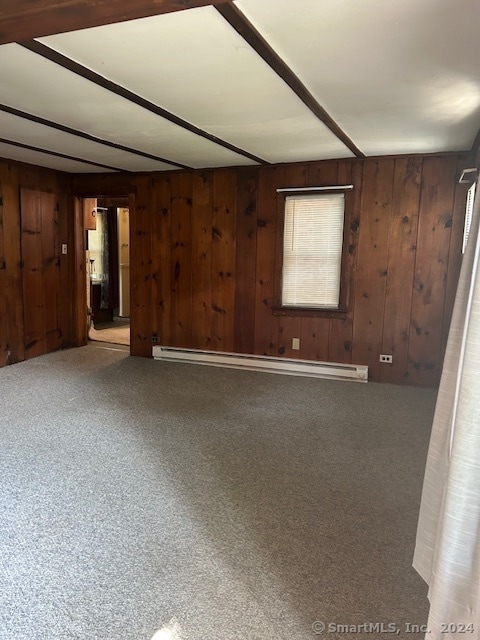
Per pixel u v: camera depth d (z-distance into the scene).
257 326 5.10
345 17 1.79
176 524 2.23
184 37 1.96
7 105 2.92
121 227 8.23
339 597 1.79
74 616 1.67
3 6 1.49
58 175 5.61
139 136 3.69
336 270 4.72
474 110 2.95
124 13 1.48
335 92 2.63
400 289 4.53
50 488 2.53
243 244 5.04
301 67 2.28
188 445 3.14
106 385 4.45
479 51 2.08
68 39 1.98
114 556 1.99
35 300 5.44
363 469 2.84
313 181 4.68
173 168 5.10
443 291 4.41
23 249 5.20
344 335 4.78
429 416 3.76
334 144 3.92
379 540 2.14
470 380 1.25
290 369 4.91
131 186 5.45
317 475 2.75
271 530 2.21
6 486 2.54
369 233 4.55
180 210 5.25
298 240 4.82
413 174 4.35
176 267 5.35
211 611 1.71
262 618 1.68
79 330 6.10
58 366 5.12
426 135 3.60
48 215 5.52
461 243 4.29
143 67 2.29
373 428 3.49
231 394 4.26
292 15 1.78
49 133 3.62
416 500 2.49
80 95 2.71
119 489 2.54
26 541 2.07
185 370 5.04
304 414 3.77
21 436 3.21
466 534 1.28
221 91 2.62
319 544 2.11
